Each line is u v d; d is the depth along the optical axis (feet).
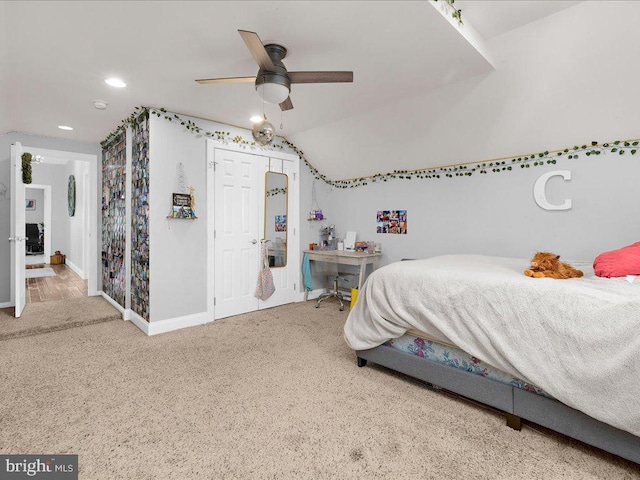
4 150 13.41
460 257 9.36
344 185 15.66
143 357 8.96
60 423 5.98
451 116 10.12
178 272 11.35
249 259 13.51
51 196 27.22
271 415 6.27
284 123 12.62
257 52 6.06
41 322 11.35
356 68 8.18
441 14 6.09
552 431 5.80
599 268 6.00
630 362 4.39
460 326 6.21
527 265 7.69
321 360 8.82
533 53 7.54
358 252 14.16
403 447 5.37
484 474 4.78
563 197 9.23
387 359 7.67
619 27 6.37
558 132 8.87
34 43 6.96
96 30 6.52
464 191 11.43
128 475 4.76
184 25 6.37
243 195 13.25
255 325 11.84
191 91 9.47
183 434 5.69
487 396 6.04
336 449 5.32
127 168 12.32
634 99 7.34
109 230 14.76
